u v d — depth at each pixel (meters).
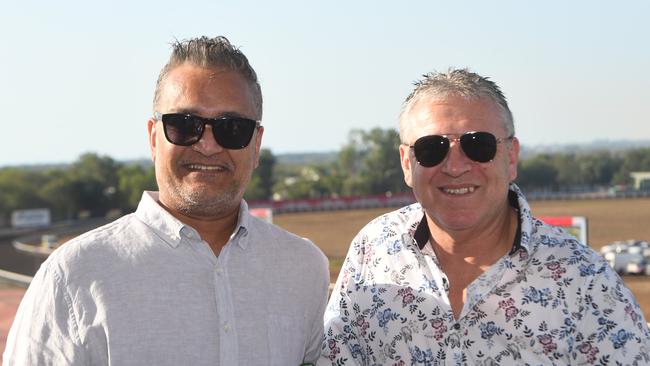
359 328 3.49
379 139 118.88
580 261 3.10
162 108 3.12
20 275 29.98
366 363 3.49
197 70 3.10
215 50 3.13
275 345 3.11
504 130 3.25
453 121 3.21
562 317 3.06
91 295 2.88
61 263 2.91
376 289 3.41
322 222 53.84
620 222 41.88
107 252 2.96
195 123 3.04
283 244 3.28
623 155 141.00
